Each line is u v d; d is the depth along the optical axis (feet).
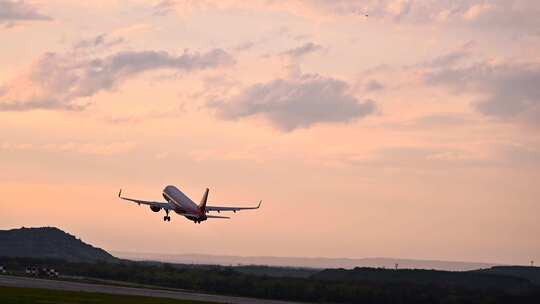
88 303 432.25
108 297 480.64
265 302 584.81
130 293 538.88
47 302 424.46
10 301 418.10
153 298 499.10
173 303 464.65
